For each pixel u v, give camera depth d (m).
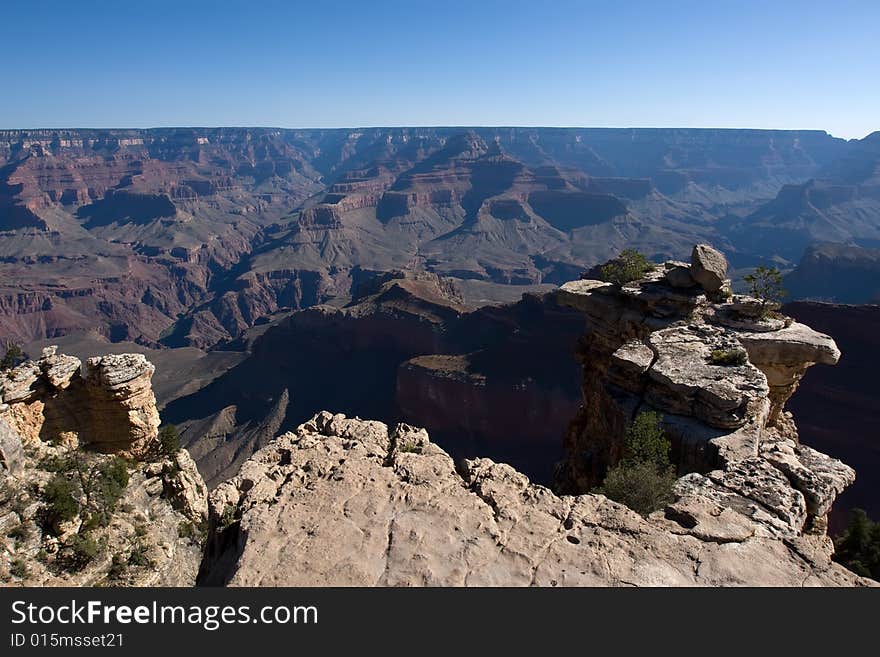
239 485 16.80
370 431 19.75
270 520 13.95
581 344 41.59
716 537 13.99
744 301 33.94
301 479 16.39
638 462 21.28
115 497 38.19
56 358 42.62
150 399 45.16
